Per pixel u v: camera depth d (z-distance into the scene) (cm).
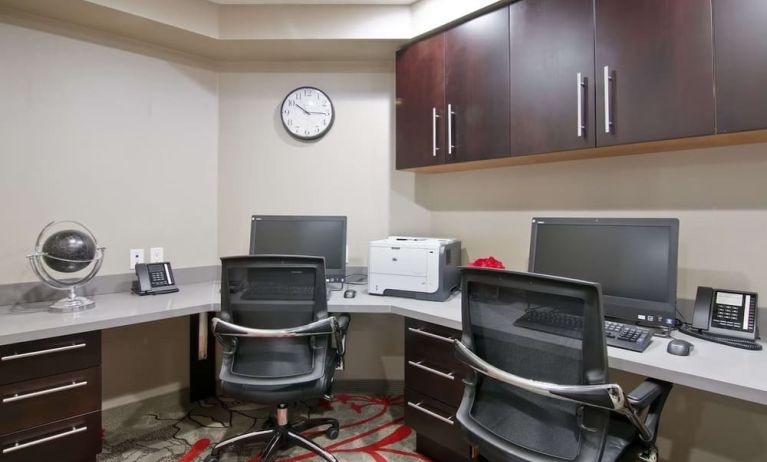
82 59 217
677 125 141
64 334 157
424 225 270
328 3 232
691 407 165
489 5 194
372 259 214
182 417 235
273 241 227
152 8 211
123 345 234
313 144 270
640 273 151
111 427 222
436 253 200
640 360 122
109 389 229
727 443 158
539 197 218
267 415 238
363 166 271
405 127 237
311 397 172
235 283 174
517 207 227
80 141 216
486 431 123
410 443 209
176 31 224
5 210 196
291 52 254
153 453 198
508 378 116
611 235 160
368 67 269
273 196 270
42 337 152
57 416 159
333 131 270
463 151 208
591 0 161
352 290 218
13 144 198
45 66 206
